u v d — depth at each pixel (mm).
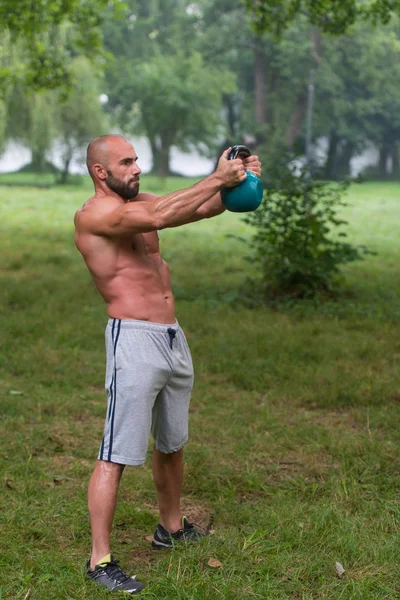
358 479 4906
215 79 45938
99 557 3668
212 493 4777
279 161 11133
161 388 3830
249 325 9258
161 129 47094
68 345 8375
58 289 12000
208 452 5293
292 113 51156
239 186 3721
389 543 3941
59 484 4879
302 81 45688
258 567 3766
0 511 4418
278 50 45312
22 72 18031
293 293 11039
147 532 4301
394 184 54188
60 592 3520
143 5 55875
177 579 3590
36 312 9992
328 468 5164
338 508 4434
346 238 20266
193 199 3559
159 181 42594
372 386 6762
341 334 8891
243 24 46469
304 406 6574
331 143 59625
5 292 11383
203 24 48344
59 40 26109
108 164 3762
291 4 14812
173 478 4082
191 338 8750
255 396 6793
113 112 55250
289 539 4066
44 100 35469
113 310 3777
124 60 48969
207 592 3516
